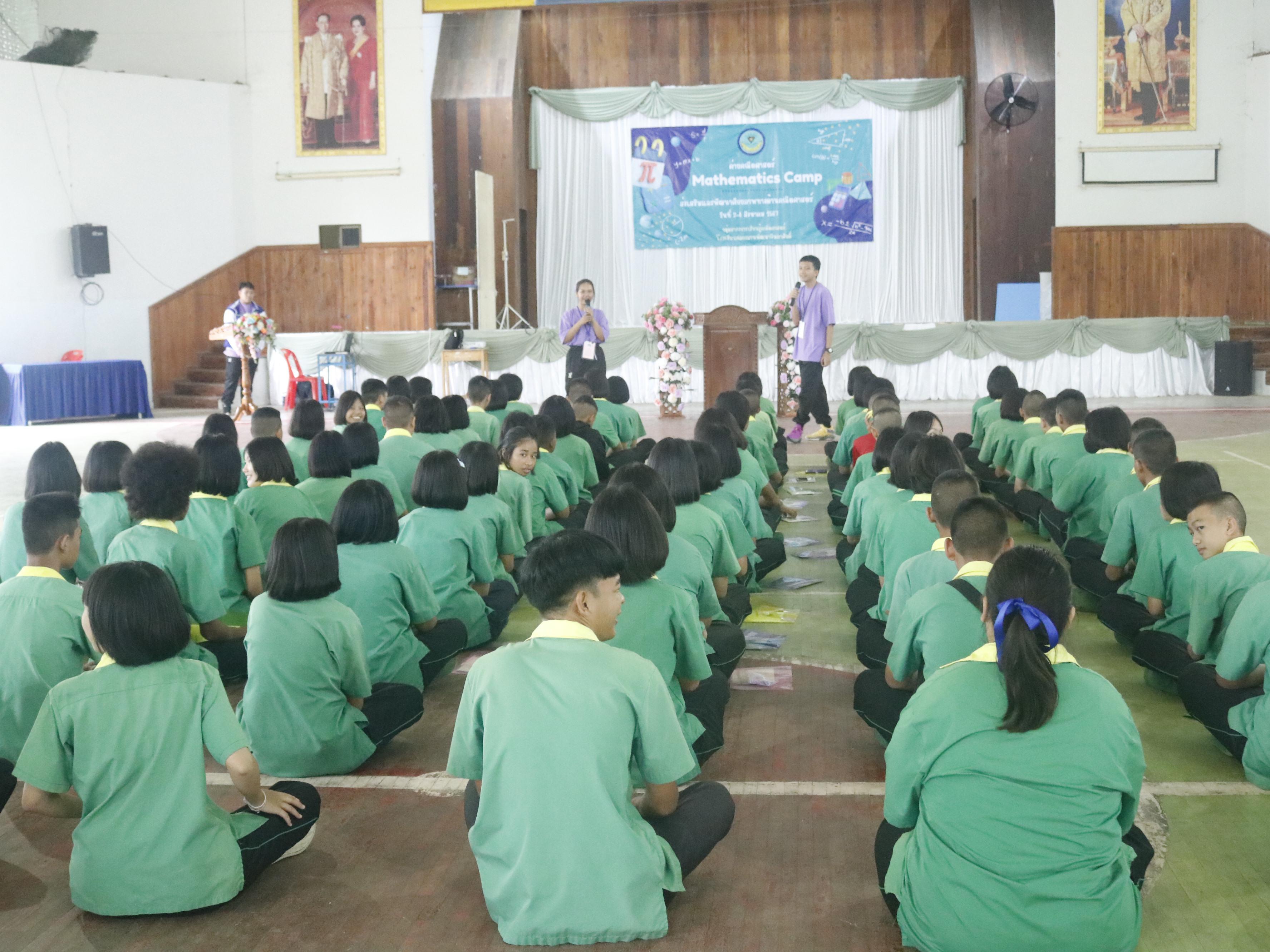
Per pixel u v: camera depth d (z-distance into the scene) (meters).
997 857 2.18
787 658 4.69
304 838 3.00
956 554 3.04
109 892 2.65
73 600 3.31
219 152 16.78
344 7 16.81
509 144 17.28
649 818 2.65
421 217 17.00
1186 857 2.93
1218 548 3.51
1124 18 16.50
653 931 2.46
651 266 18.34
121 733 2.61
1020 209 17.38
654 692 2.44
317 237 17.11
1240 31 16.36
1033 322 14.80
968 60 17.81
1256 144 16.47
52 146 15.45
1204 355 15.23
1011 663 2.15
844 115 17.92
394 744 3.82
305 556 3.36
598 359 11.49
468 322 17.42
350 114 16.95
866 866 2.92
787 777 3.49
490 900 2.51
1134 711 3.98
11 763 3.05
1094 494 5.47
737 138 18.05
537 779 2.41
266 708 3.40
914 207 17.98
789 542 6.77
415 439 6.33
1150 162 16.66
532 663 2.43
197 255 16.70
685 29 18.19
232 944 2.60
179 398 16.17
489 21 17.88
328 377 15.40
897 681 3.13
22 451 11.52
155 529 3.86
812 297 11.05
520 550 5.14
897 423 6.13
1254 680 3.26
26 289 15.34
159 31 16.91
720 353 11.91
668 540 3.24
